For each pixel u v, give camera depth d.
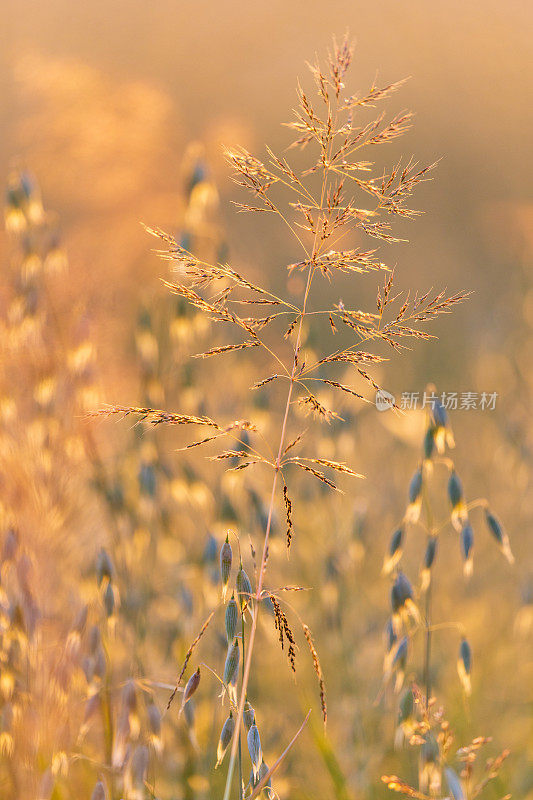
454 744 2.27
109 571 2.16
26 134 2.65
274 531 2.23
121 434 2.33
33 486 2.23
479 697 2.33
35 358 2.25
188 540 2.33
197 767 2.24
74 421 2.25
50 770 2.15
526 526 2.47
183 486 2.27
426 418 2.15
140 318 2.30
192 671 2.24
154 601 2.28
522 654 2.38
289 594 2.37
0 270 2.27
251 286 2.04
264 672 2.35
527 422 2.47
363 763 2.27
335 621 2.33
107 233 2.49
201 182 2.30
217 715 2.25
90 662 2.16
